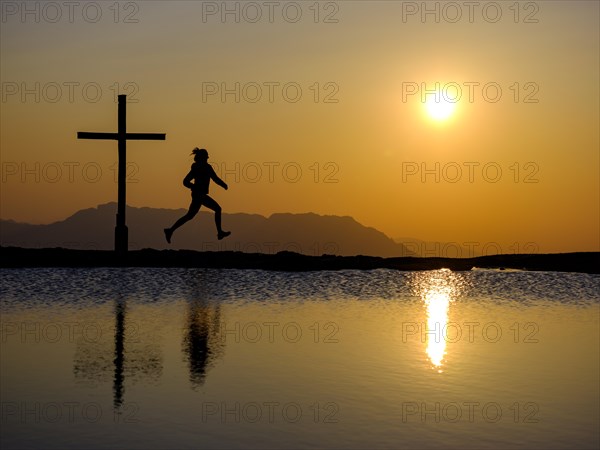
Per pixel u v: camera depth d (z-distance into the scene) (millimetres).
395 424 9406
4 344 13836
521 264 28906
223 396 10578
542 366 12625
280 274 25141
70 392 10734
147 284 22156
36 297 19391
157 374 11797
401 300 20297
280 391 10867
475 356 13344
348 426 9312
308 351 13570
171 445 8578
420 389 11070
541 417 9758
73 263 25891
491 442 8805
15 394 10609
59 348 13539
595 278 25516
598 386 11352
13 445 8539
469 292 22109
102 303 18641
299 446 8594
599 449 8602
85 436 8844
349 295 21062
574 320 17344
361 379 11602
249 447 8539
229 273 25031
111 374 11773
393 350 13750
